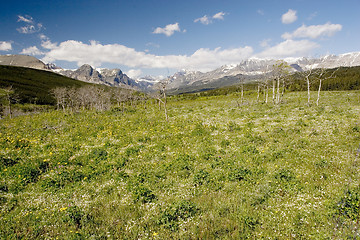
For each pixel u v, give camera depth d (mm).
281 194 8750
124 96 70750
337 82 98688
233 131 20578
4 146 19094
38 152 17281
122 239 6777
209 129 21938
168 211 7766
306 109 31688
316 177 9836
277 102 42531
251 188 9367
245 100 61281
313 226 6668
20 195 9992
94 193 9977
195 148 16094
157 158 14289
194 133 20234
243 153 14086
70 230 7137
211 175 10758
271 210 7742
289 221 7023
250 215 7359
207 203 8430
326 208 7355
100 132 24094
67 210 8234
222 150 14883
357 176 9211
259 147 15422
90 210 8422
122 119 33969
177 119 30547
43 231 7281
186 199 8805
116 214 8078
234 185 9633
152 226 7309
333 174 9945
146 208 8438
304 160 12094
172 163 12805
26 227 7582
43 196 9852
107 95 70375
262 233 6582
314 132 17562
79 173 12031
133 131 23859
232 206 8094
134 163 13664
